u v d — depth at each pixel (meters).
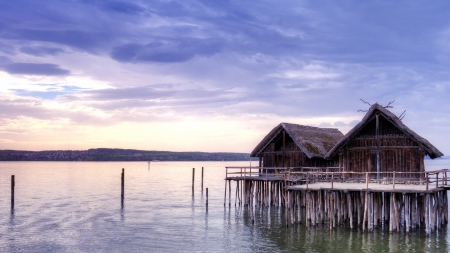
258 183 46.16
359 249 27.70
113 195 61.47
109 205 50.34
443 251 26.80
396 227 31.02
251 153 47.62
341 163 38.53
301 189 32.28
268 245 29.64
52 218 41.16
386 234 30.92
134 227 36.78
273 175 46.00
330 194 31.72
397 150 36.28
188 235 33.47
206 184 86.50
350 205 32.41
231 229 35.28
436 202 31.33
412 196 30.97
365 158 37.53
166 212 44.78
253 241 30.92
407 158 35.81
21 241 31.89
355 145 38.09
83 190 69.38
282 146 46.94
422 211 34.31
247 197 45.12
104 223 38.66
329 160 45.62
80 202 52.97
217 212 44.12
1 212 44.62
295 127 46.56
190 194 63.78
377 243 28.78
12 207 46.44
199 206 49.25
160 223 38.44
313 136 47.22
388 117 36.06
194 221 39.19
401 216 39.16
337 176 44.03
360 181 36.91
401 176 35.88
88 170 170.62
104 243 31.27
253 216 38.94
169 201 54.34
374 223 32.00
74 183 85.81
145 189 72.50
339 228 32.97
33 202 52.53
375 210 32.28
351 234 31.23
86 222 39.16
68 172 145.62
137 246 30.34
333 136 51.31
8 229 35.91
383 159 36.72
